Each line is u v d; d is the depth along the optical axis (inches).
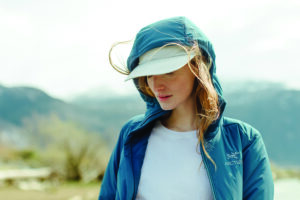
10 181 439.5
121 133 50.5
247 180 41.3
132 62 42.6
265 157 42.5
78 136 540.1
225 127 43.8
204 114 42.1
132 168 44.1
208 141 41.2
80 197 342.6
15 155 742.5
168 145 43.7
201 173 40.7
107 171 50.9
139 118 50.0
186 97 40.6
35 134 616.1
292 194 101.4
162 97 39.6
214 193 38.8
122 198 43.7
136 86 47.4
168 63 37.7
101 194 50.2
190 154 42.1
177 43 38.4
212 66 40.5
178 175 41.1
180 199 40.1
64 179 507.8
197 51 38.4
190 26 39.4
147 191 42.1
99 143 538.9
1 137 880.9
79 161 528.1
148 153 44.5
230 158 40.9
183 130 44.6
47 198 338.0
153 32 39.8
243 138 42.9
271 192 40.6
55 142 543.8
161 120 47.4
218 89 41.6
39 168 577.6
